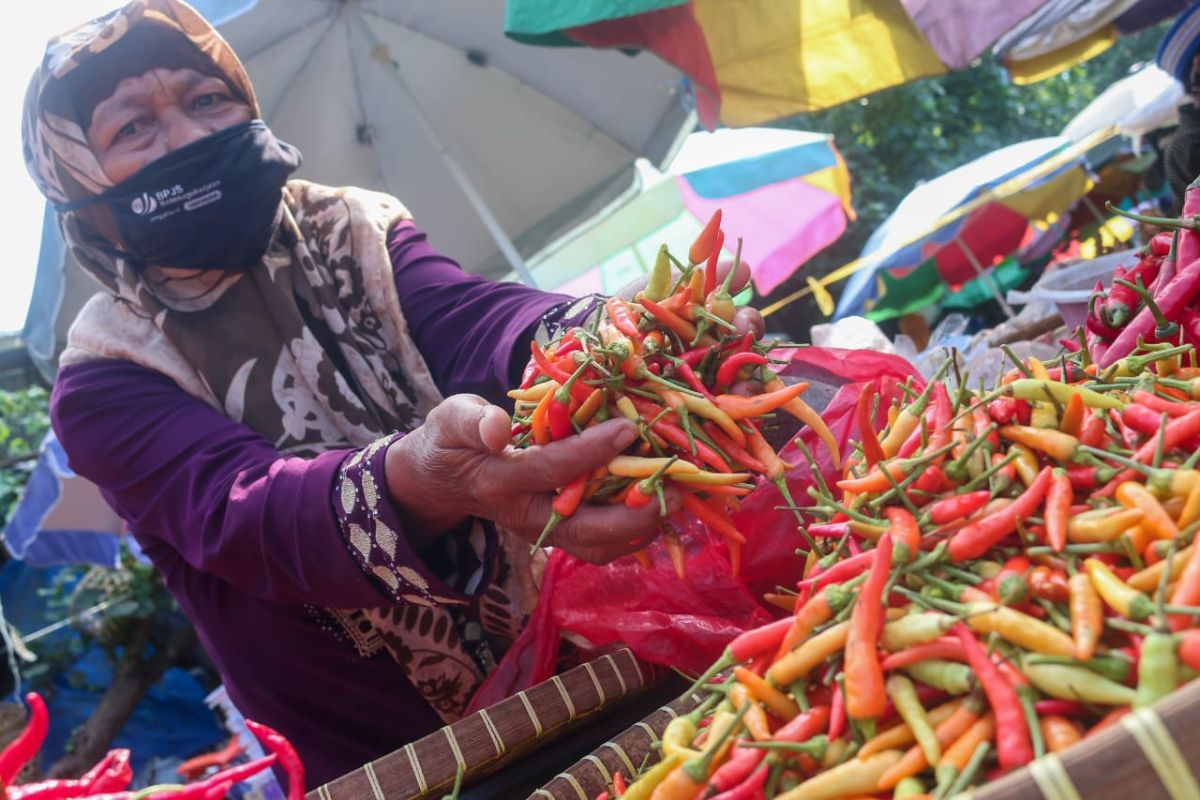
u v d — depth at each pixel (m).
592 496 1.54
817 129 13.90
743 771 1.13
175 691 8.62
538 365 1.57
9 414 9.00
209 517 1.77
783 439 1.97
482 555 1.77
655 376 1.55
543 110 5.67
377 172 5.71
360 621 2.03
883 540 1.19
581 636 1.99
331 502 1.64
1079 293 2.47
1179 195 4.52
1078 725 1.01
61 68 1.91
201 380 2.06
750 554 1.80
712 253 1.65
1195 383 1.37
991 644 1.08
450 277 2.27
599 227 7.68
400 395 2.21
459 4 5.04
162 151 1.98
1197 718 0.76
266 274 2.13
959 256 10.84
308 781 2.12
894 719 1.13
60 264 4.44
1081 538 1.16
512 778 1.72
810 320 13.33
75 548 7.38
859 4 4.45
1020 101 15.34
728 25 4.43
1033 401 1.34
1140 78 9.13
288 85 5.18
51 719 8.46
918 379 1.87
